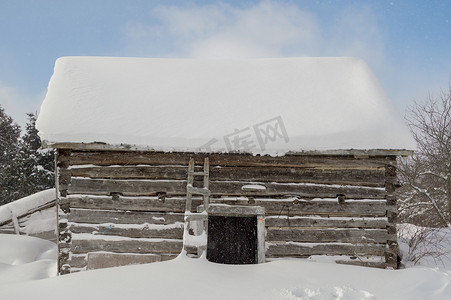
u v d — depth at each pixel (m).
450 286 5.15
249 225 8.88
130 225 7.14
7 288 4.89
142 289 4.75
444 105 15.06
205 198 6.82
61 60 10.04
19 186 22.56
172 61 10.73
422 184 15.23
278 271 5.80
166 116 7.90
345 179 7.36
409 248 8.30
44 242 9.99
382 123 7.54
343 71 9.98
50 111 7.50
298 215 7.29
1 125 32.12
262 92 9.04
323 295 4.80
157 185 7.23
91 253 6.98
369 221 7.28
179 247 7.09
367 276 5.74
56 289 4.77
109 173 7.23
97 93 8.50
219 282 5.16
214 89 9.18
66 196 7.12
